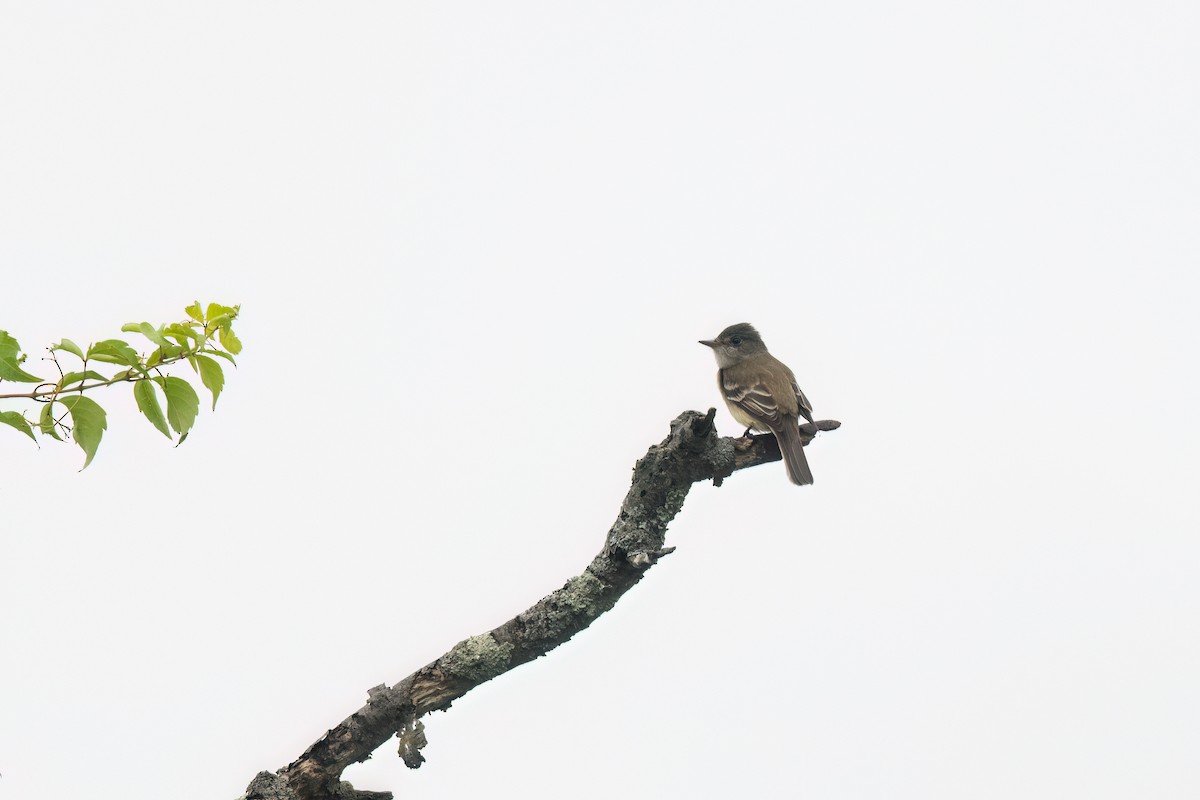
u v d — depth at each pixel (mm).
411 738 8672
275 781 8477
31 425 6984
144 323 7293
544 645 8930
